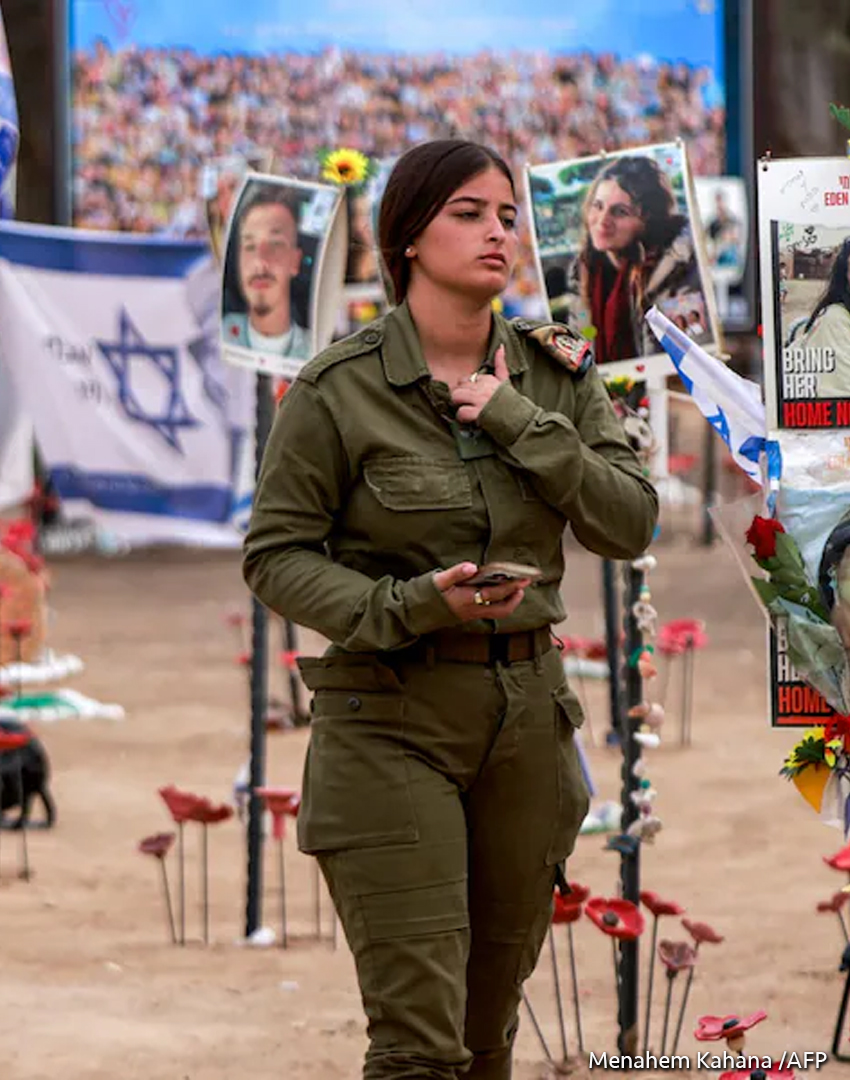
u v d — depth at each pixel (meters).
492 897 5.37
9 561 18.31
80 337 13.58
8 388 14.12
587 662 18.30
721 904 10.24
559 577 5.37
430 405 5.20
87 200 26.98
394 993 5.10
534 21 26.98
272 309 8.72
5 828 12.20
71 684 18.20
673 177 7.05
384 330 5.25
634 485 5.34
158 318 13.61
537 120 27.09
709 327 7.04
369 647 5.01
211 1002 8.39
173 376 13.68
